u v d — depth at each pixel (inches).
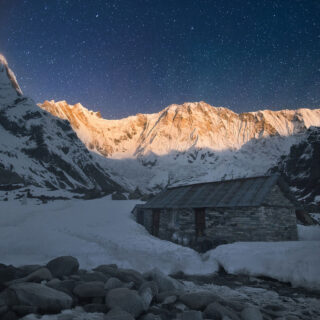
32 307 186.2
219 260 472.7
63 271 282.0
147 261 476.7
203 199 737.0
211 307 209.6
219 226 673.0
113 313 185.8
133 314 200.1
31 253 463.2
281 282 370.0
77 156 6112.2
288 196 710.5
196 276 417.1
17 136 5787.4
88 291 226.2
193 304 230.2
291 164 4141.2
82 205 1198.9
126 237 669.3
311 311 253.8
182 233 719.7
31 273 252.5
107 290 236.2
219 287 339.9
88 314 193.6
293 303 277.7
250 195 647.1
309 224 892.6
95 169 6171.3
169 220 797.2
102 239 634.2
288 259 394.0
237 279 394.0
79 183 5049.2
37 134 5856.3
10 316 176.4
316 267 350.6
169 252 536.1
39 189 2475.4
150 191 7194.9
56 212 999.0
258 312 211.8
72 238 559.8
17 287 197.9
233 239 640.4
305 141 4229.8
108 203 1273.4
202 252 596.1
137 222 982.4
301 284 342.3
